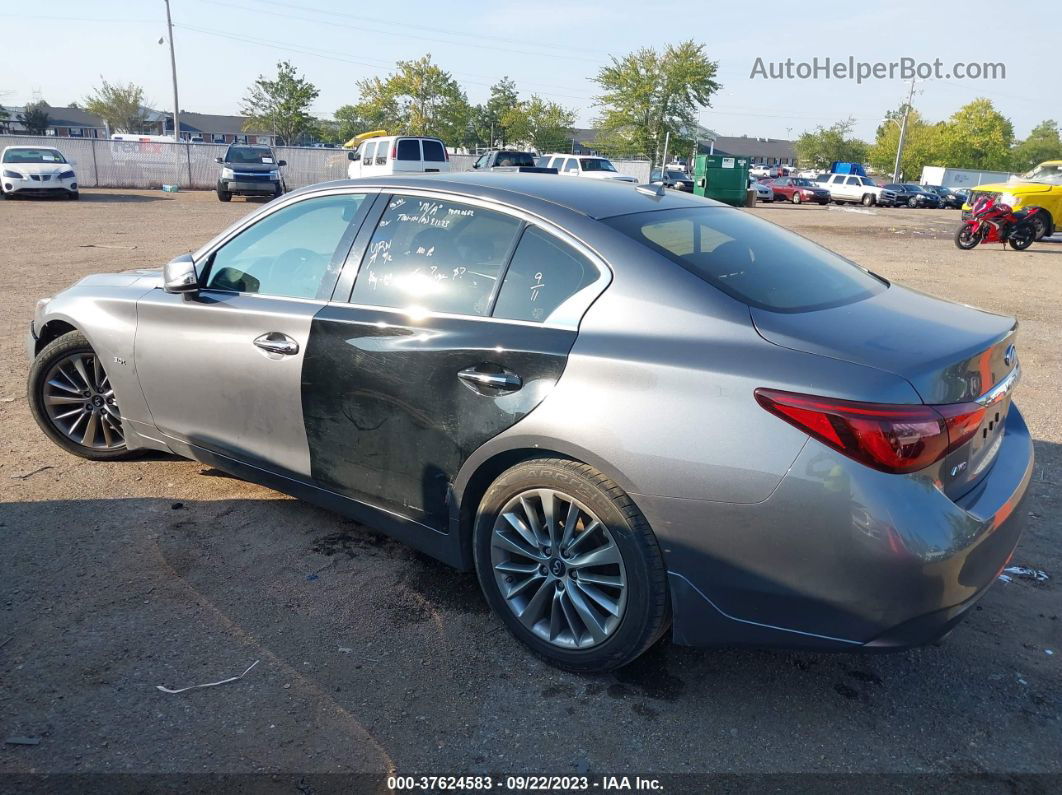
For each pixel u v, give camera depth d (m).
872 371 2.30
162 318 3.78
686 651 2.96
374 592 3.26
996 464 2.78
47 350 4.26
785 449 2.29
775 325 2.50
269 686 2.68
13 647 2.81
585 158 29.67
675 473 2.42
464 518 2.99
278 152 35.47
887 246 19.06
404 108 57.16
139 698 2.59
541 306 2.81
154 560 3.43
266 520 3.82
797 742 2.49
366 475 3.22
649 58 52.47
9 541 3.53
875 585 2.24
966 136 73.94
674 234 2.92
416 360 2.96
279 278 3.54
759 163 118.50
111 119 75.00
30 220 17.80
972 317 2.88
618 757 2.42
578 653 2.73
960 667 2.88
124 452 4.36
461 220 3.12
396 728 2.51
